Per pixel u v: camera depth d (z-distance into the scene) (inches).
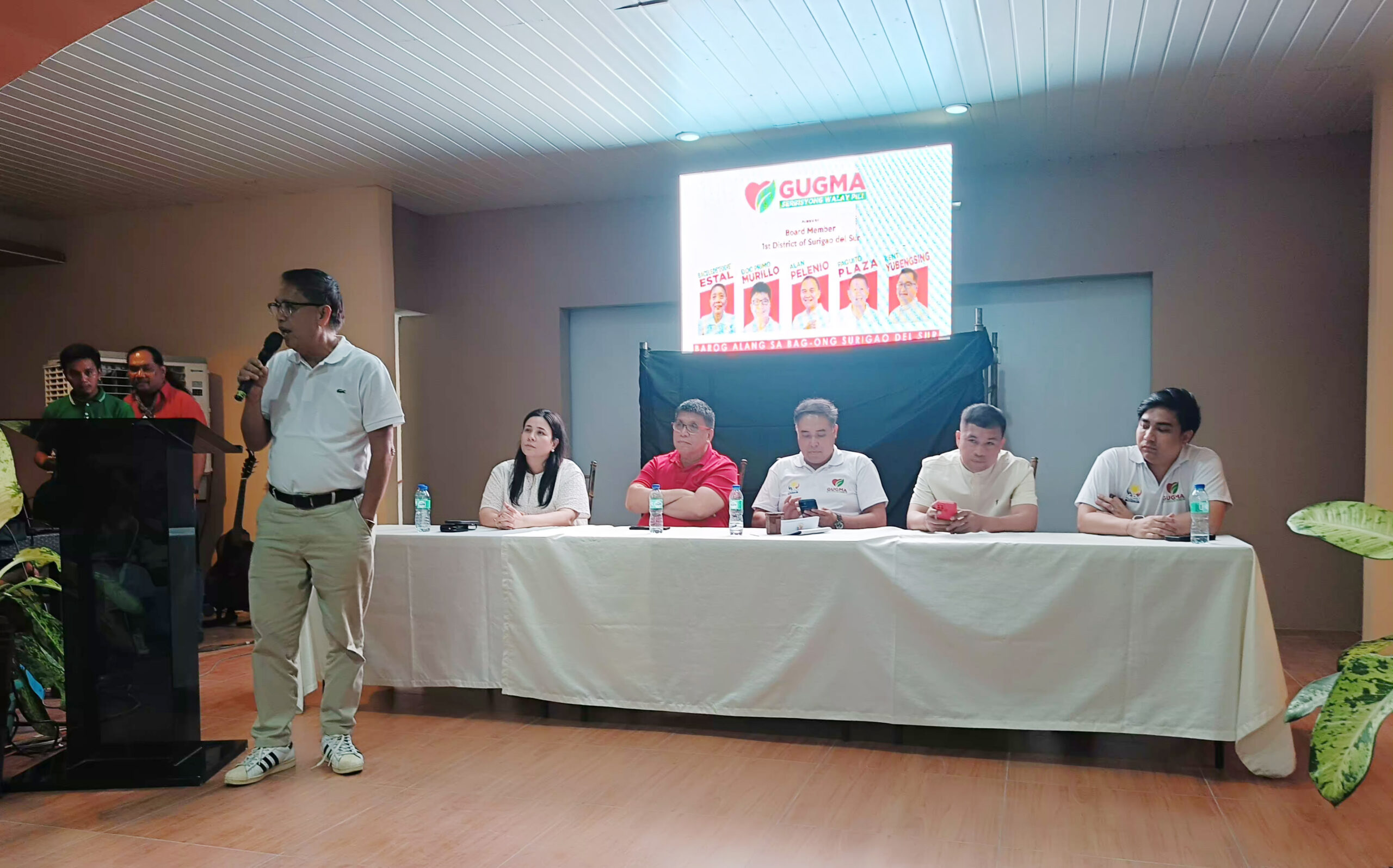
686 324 217.9
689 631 126.4
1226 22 144.9
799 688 122.4
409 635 139.3
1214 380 203.2
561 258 250.1
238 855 90.5
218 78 162.2
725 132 196.5
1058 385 217.3
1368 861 85.4
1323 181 196.2
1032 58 158.6
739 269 213.6
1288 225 198.2
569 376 255.3
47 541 166.1
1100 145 203.9
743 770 112.3
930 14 142.1
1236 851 87.8
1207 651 108.8
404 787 108.2
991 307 221.8
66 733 125.3
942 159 197.5
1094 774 109.3
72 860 89.9
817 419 146.1
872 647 119.6
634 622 128.7
